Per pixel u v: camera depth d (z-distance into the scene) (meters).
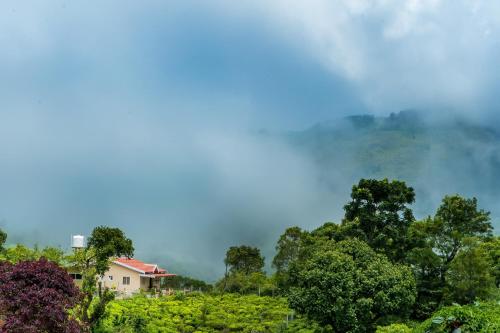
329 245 35.66
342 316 30.28
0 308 18.73
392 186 43.94
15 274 19.78
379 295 30.53
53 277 20.44
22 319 18.66
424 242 41.75
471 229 42.59
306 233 54.66
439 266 39.38
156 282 71.62
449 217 42.41
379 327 27.17
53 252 41.56
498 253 42.66
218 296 58.81
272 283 62.06
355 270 31.83
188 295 59.03
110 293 30.16
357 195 44.00
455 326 12.37
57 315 19.17
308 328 38.09
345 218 45.28
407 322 32.12
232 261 75.75
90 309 32.84
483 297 35.00
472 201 42.75
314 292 31.25
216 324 43.31
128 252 37.03
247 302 54.34
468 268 36.03
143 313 40.53
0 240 45.94
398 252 42.00
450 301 36.53
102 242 35.81
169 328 39.31
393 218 43.00
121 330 33.06
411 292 32.56
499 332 11.38
